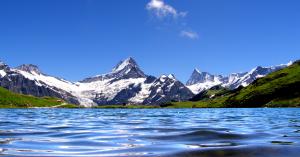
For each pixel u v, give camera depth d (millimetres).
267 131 35375
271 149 18031
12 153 18516
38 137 28953
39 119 76750
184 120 71125
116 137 28609
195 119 76625
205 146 20172
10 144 23031
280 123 54344
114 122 62188
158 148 19906
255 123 55344
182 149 18797
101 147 21531
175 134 29203
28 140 26000
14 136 29500
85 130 38938
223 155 16297
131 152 18578
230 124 52594
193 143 22188
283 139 25266
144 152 18312
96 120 73125
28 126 46594
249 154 16562
